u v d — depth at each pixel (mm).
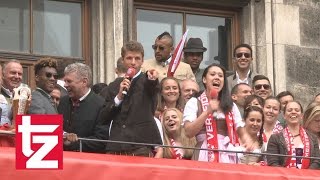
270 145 12812
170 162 11867
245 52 14125
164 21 15016
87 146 11969
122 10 14523
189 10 15141
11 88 12227
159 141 11977
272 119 13219
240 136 12719
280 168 12344
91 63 14508
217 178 12031
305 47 15344
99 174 11531
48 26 14477
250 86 13867
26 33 14359
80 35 14578
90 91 12203
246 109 12836
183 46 13547
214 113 12570
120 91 11867
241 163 12461
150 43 14898
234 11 15352
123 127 11898
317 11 15484
